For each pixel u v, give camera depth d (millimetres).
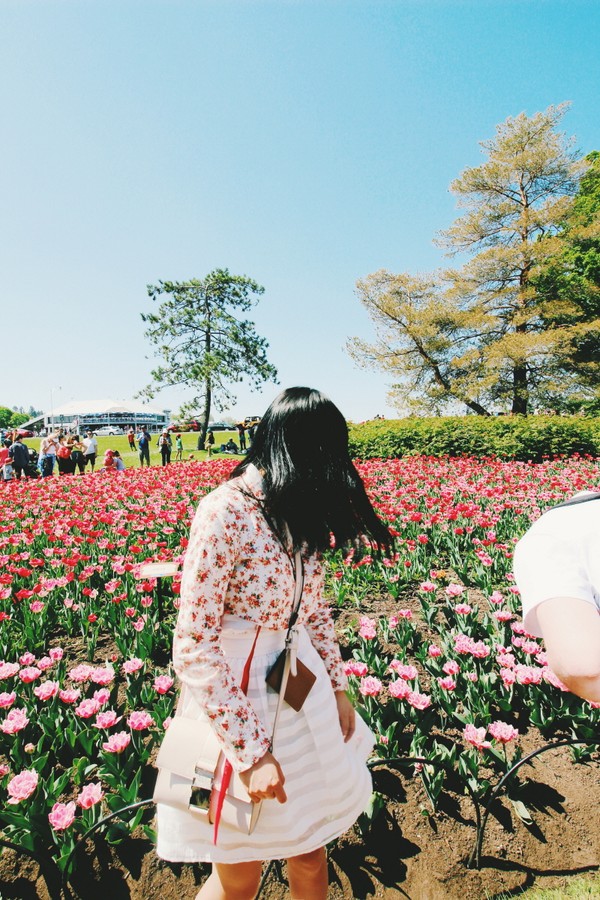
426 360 32906
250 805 1291
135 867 2117
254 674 1403
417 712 2908
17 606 4496
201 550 1293
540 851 2195
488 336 32469
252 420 39594
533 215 30344
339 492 1428
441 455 15281
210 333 40875
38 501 9703
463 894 2041
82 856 2135
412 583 5090
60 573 5301
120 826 2129
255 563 1341
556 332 28156
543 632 997
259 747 1230
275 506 1345
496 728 2490
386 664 3432
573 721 2771
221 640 1397
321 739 1467
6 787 2420
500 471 11297
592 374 29984
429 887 2062
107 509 8844
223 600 1316
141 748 2578
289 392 1453
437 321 31453
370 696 2740
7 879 2080
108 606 4262
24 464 16312
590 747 2672
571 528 1114
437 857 2164
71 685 3363
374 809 2232
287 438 1391
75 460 18672
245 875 1429
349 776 1515
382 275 32188
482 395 31766
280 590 1372
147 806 2338
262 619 1377
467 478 10438
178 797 1344
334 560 5422
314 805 1439
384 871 2123
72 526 7051
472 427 15805
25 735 2699
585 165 30500
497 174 31297
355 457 16750
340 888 2076
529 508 7133
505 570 5078
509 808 2383
